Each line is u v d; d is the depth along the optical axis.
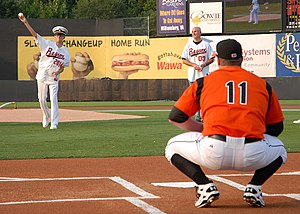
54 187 10.33
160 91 49.56
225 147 8.34
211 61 20.91
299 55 46.84
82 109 36.53
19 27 51.06
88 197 9.43
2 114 29.88
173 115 8.70
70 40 51.19
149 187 10.26
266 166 8.66
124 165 12.87
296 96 47.03
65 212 8.41
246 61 47.94
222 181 10.73
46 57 21.12
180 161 8.80
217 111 8.45
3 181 10.95
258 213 8.34
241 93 8.49
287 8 46.50
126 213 8.31
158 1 49.69
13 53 51.09
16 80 49.59
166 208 8.62
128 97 49.84
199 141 8.57
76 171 12.09
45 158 14.05
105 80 49.78
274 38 47.28
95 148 15.84
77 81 49.69
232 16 47.66
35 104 44.62
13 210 8.55
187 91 8.70
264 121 8.62
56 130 21.03
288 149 15.42
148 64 50.66
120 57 51.16
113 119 26.44
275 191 9.89
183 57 21.14
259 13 47.03
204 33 48.25
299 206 8.77
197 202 8.68
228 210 8.52
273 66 47.53
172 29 49.47
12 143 17.11
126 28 51.09
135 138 18.31
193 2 48.53
